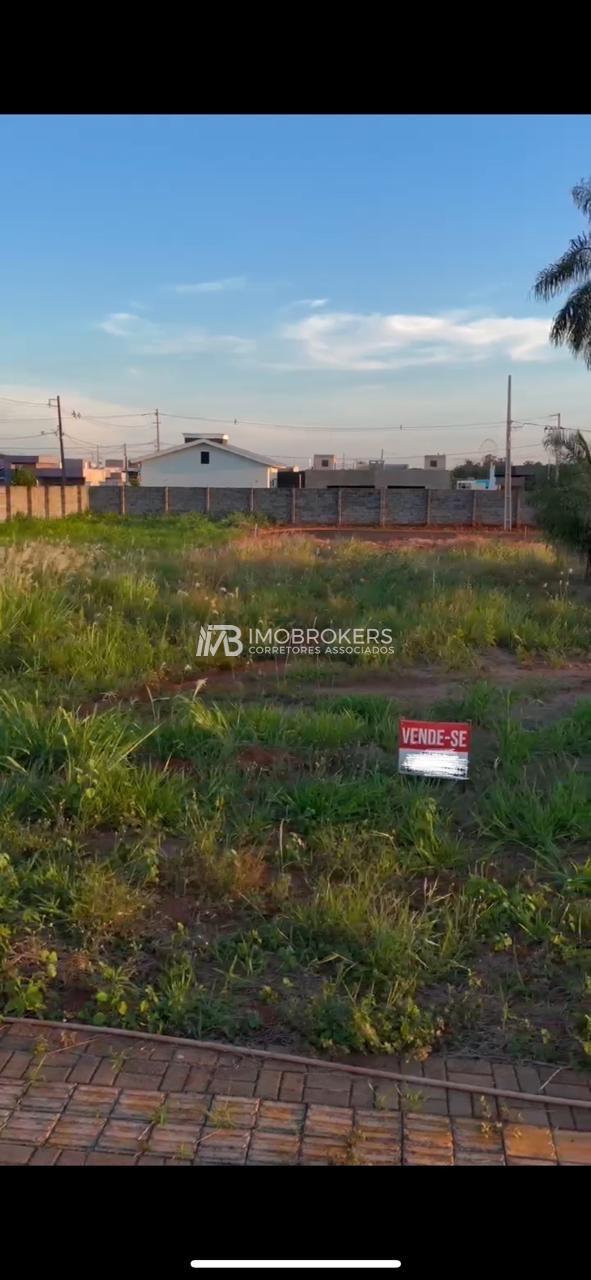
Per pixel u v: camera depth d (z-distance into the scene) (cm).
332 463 8594
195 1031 325
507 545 2208
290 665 905
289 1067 308
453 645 981
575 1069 310
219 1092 294
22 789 497
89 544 1967
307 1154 269
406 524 4612
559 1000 347
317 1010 329
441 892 426
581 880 420
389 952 360
